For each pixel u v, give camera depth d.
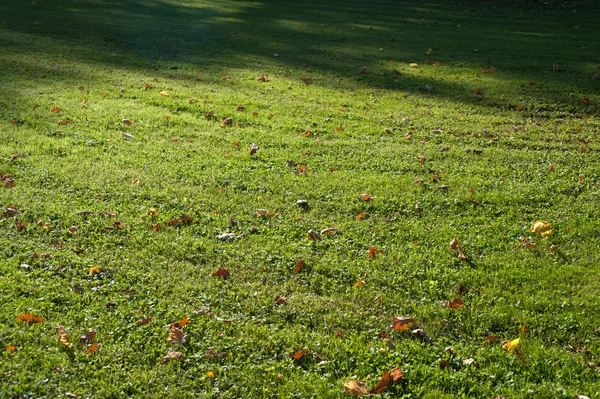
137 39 17.25
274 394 4.60
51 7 20.78
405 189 8.42
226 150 9.68
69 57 14.91
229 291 5.92
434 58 16.23
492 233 7.29
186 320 5.36
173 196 7.89
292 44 17.69
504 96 12.88
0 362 4.69
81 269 6.16
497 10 25.23
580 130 11.14
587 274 6.43
